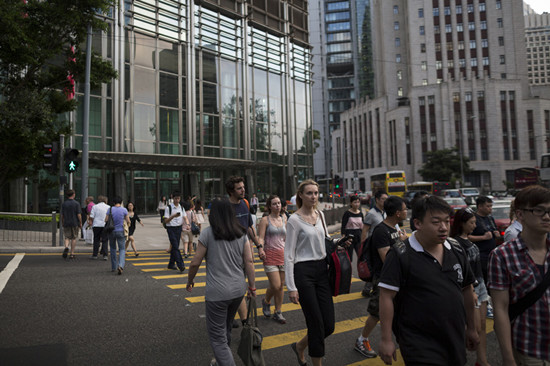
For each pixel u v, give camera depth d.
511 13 67.12
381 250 4.06
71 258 9.98
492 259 2.39
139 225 20.77
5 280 7.17
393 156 69.38
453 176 52.56
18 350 3.98
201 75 29.36
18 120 12.39
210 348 4.12
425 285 2.31
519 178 32.91
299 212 3.65
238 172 31.83
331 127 113.94
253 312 3.43
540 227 2.23
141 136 25.70
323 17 115.00
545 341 2.25
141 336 4.45
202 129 29.14
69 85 14.42
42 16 12.84
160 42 27.11
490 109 61.66
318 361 3.30
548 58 172.25
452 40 68.50
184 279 7.63
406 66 74.88
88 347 4.10
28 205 20.81
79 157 21.27
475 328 2.55
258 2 33.78
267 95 34.12
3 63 12.51
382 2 76.88
